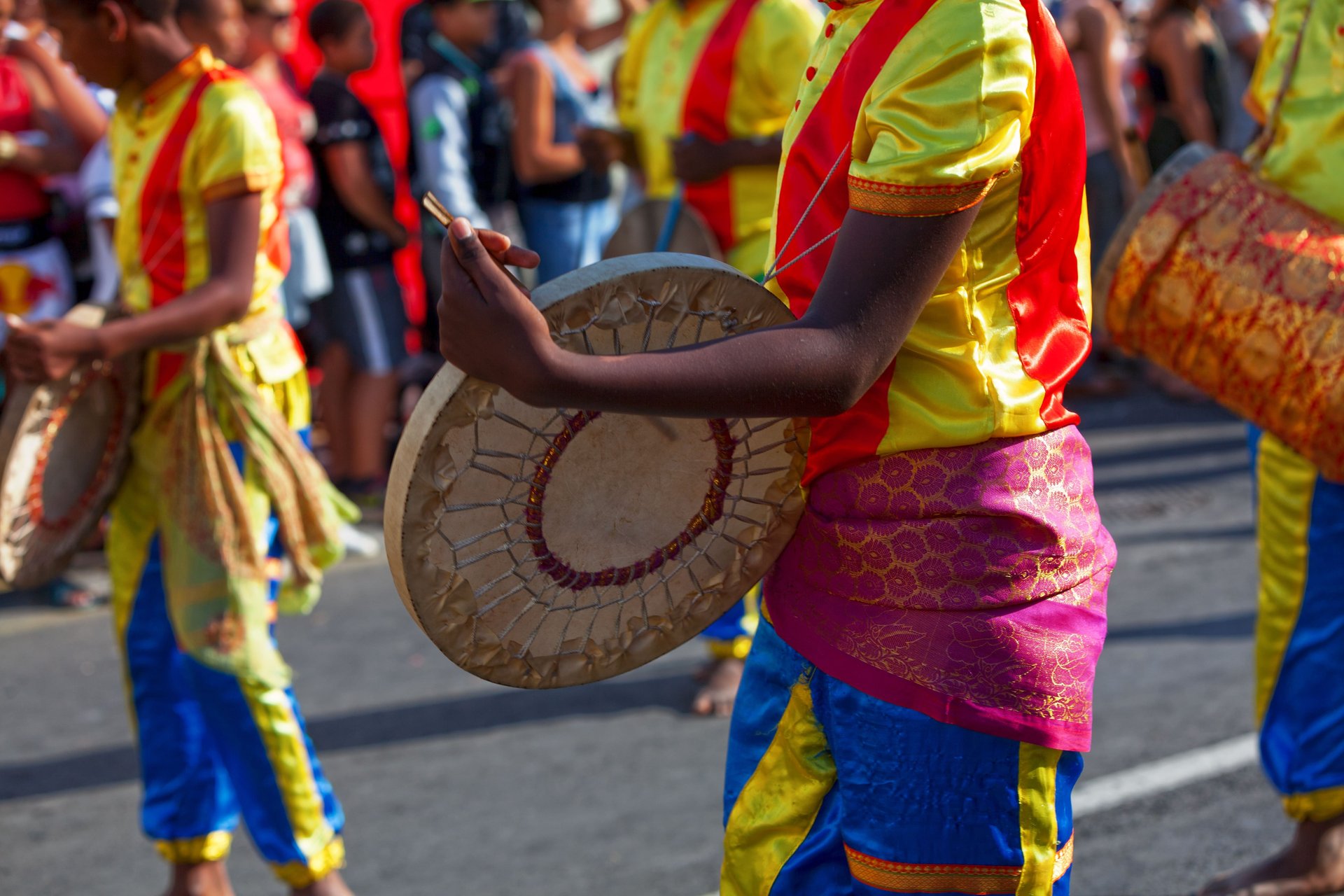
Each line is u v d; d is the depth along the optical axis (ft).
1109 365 44.55
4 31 26.48
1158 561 27.17
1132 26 43.68
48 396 12.88
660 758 19.33
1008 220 7.88
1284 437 12.49
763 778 9.04
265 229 13.88
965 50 7.30
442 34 31.96
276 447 13.67
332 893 13.96
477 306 6.93
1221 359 12.51
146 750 14.14
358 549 29.01
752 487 8.61
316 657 23.58
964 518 7.97
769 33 19.53
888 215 7.22
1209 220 12.46
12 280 26.91
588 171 32.17
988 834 8.18
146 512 13.83
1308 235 12.24
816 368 7.11
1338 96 12.50
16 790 18.90
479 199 32.68
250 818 13.75
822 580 8.46
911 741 8.13
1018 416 7.93
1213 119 39.37
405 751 19.75
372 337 31.22
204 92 13.26
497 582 8.24
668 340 7.89
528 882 15.97
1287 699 14.06
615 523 8.47
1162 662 22.06
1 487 12.80
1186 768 18.33
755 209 19.74
